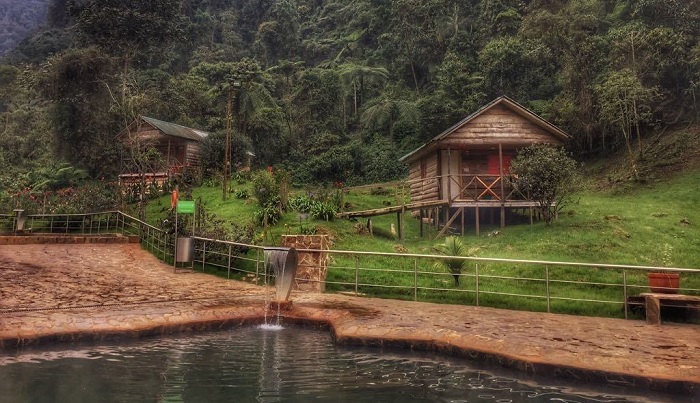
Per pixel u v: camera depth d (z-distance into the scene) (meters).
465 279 11.51
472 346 6.00
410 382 5.01
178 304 8.19
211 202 21.78
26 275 10.55
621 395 4.72
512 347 5.88
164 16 31.94
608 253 13.14
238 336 7.06
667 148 24.72
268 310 8.19
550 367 5.26
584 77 27.55
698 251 13.34
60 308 7.41
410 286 10.81
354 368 5.50
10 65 59.19
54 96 28.09
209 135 31.88
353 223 17.33
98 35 29.56
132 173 28.78
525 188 16.88
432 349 6.25
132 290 9.54
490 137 18.36
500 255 13.27
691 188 19.94
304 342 6.74
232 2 76.75
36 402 4.05
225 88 41.19
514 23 39.41
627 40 25.84
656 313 7.84
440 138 18.08
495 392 4.74
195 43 64.69
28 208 21.81
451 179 19.48
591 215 17.17
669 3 27.44
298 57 63.91
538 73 34.44
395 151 40.38
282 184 19.05
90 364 5.36
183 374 5.10
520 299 9.94
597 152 28.52
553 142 18.38
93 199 22.06
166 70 56.81
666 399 4.62
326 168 38.41
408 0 49.09
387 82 51.31
